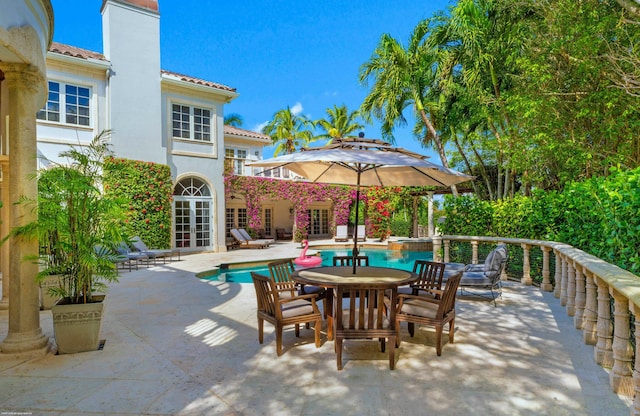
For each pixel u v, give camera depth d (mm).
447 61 12695
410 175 6207
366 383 3354
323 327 5137
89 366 3756
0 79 5676
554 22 7094
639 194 3494
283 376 3510
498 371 3604
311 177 6984
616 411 2863
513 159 9430
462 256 9742
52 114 12625
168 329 5023
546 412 2854
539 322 5246
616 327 3195
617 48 6148
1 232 6535
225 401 3037
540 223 7688
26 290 4086
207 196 16609
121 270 10883
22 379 3457
